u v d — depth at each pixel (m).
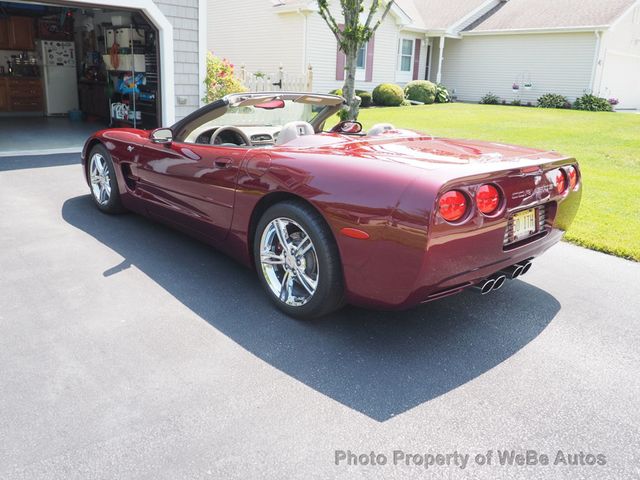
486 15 22.17
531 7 21.33
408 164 2.53
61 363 2.46
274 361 2.55
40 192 5.53
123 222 4.62
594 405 2.29
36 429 2.01
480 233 2.45
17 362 2.45
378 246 2.41
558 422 2.17
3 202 5.09
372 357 2.62
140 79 9.59
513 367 2.58
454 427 2.12
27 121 11.30
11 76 12.08
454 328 2.97
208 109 3.44
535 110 16.95
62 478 1.78
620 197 6.10
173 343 2.67
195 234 3.73
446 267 2.39
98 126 11.01
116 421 2.07
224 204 3.24
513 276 2.83
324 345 2.72
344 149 2.93
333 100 3.94
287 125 3.42
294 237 2.94
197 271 3.62
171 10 8.23
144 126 9.75
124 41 9.73
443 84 22.78
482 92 21.61
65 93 12.71
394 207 2.34
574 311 3.23
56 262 3.66
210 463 1.87
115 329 2.79
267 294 3.12
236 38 18.53
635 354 2.74
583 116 15.32
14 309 2.96
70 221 4.59
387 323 3.00
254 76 10.62
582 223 5.04
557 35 19.06
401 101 17.66
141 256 3.85
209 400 2.22
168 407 2.17
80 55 12.41
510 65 20.56
